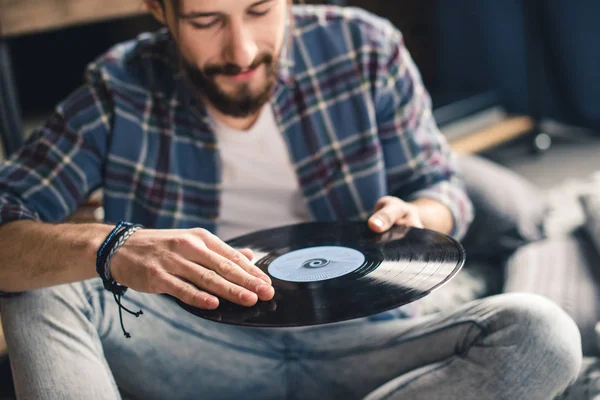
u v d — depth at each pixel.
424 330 1.12
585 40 2.88
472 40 3.26
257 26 1.19
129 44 1.43
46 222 1.23
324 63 1.41
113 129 1.36
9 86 1.86
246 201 1.42
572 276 1.58
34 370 1.02
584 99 2.97
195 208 1.39
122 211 1.39
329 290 0.97
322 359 1.18
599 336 1.38
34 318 1.08
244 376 1.17
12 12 1.80
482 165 1.93
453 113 3.06
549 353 1.01
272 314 0.92
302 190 1.41
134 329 1.14
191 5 1.16
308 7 1.45
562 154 2.80
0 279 1.13
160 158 1.37
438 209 1.35
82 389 1.00
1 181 1.29
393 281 0.97
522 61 3.11
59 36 2.63
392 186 1.46
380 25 1.45
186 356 1.15
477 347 1.03
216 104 1.26
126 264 1.04
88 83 1.38
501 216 1.79
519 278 1.61
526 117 3.18
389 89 1.44
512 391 1.00
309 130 1.39
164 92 1.36
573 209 1.98
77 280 1.10
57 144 1.34
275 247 1.14
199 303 0.95
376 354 1.14
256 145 1.37
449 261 0.99
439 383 1.03
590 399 1.27
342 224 1.20
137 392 1.16
